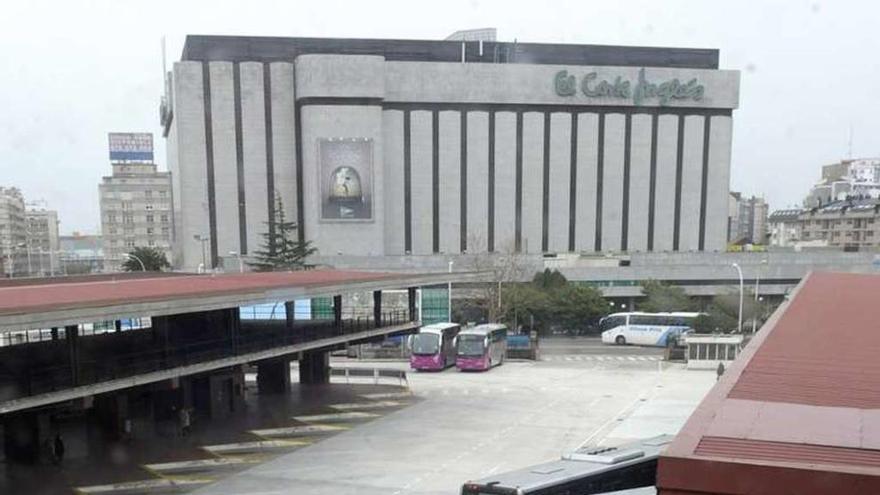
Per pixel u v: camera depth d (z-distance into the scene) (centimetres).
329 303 5106
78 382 1905
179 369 2212
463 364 4222
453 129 8050
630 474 1530
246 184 7819
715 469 549
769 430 633
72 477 2153
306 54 7644
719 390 791
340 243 7525
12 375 2017
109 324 3897
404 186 8038
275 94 7794
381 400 3319
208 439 2603
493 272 5897
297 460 2339
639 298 6750
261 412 3064
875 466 535
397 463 2300
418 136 8006
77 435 2614
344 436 2656
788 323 1310
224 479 2139
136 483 2100
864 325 1280
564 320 6028
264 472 2208
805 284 2191
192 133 7681
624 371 4244
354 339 3102
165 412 2795
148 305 1983
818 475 523
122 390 2166
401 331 3434
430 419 2930
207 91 7712
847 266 7162
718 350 4284
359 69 7450
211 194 7769
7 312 1592
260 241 7838
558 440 2580
